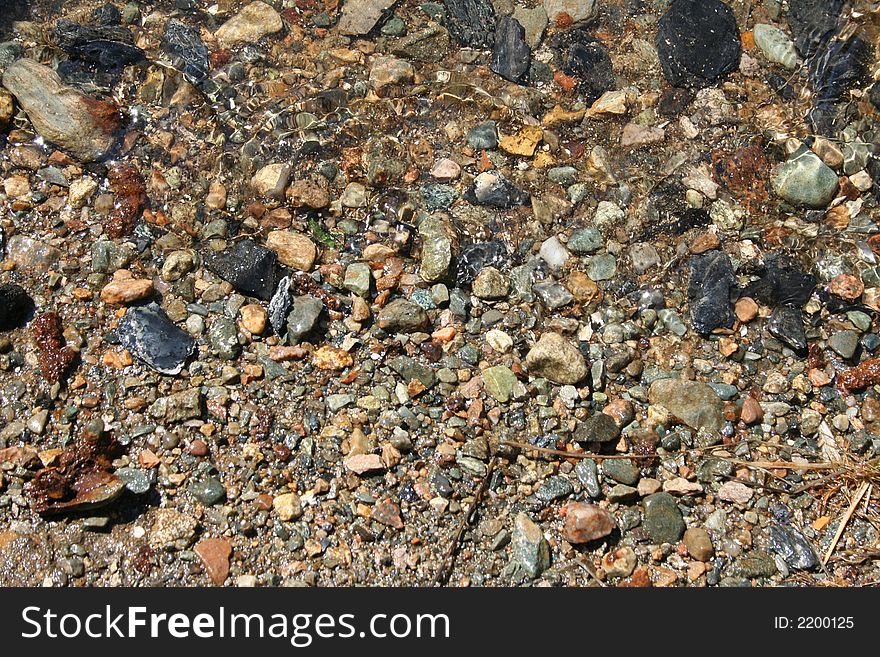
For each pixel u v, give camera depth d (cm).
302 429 127
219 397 128
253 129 142
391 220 138
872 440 130
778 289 136
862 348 135
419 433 128
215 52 146
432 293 134
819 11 148
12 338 129
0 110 138
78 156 138
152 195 138
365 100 145
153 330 129
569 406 130
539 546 124
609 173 142
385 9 149
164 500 124
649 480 127
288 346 131
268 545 123
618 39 149
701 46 148
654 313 135
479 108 145
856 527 127
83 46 144
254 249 134
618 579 123
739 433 130
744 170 142
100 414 127
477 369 131
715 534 126
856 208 141
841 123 145
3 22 145
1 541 122
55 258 133
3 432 126
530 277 136
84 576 121
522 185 141
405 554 123
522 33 149
